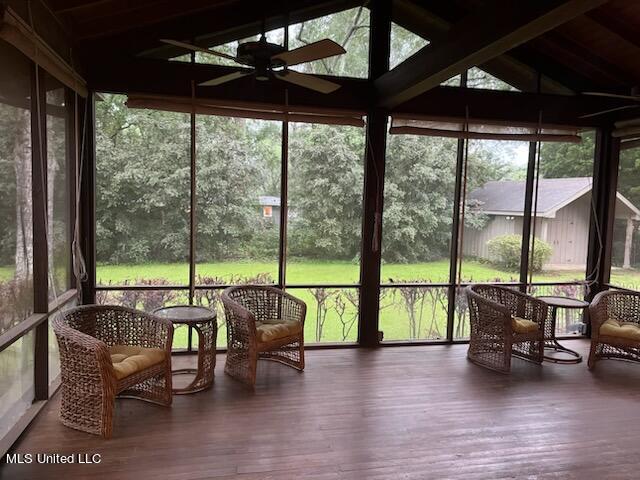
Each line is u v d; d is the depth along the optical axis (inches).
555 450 111.7
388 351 184.7
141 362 120.0
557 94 195.6
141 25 161.0
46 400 126.1
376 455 106.7
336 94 178.2
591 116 197.6
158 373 125.5
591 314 171.9
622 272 200.7
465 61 116.6
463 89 187.0
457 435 117.4
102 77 159.5
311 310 187.0
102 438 110.6
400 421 124.1
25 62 114.0
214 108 164.9
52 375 136.2
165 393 129.1
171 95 163.8
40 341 124.6
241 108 169.0
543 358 177.9
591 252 209.5
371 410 130.3
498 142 197.0
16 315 112.0
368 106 181.3
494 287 187.5
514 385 152.7
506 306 184.2
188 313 143.1
